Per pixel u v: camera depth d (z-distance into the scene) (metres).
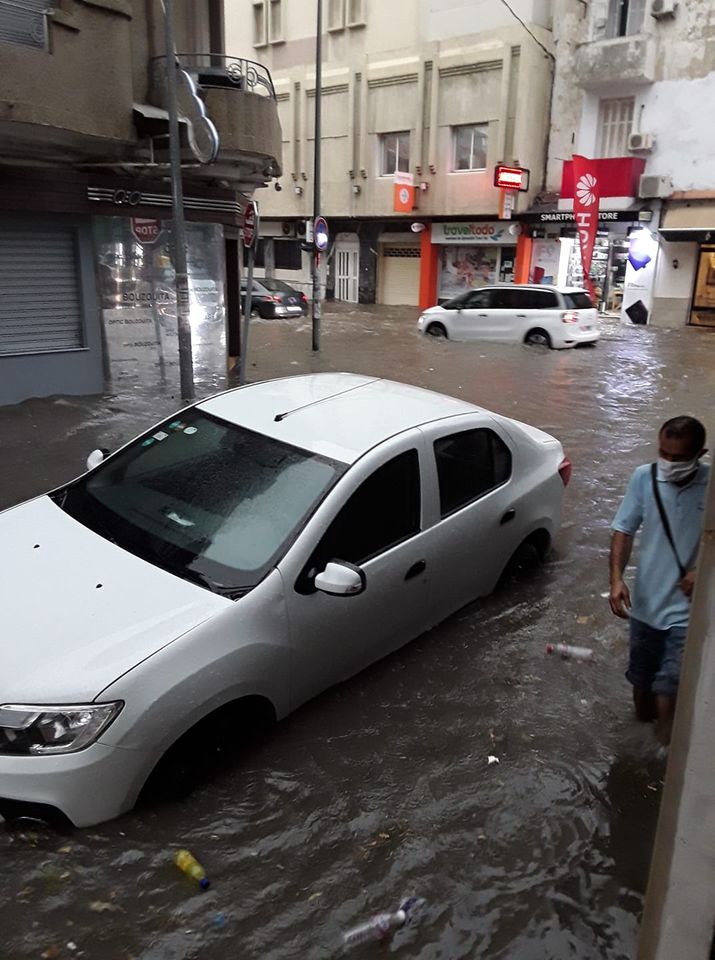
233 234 13.77
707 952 1.89
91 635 3.20
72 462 8.42
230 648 3.31
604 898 3.02
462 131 28.08
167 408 10.90
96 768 2.96
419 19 28.11
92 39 8.95
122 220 11.51
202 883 2.93
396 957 2.73
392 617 4.29
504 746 3.86
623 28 24.47
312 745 3.75
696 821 1.86
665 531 3.59
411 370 15.12
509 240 27.72
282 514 3.87
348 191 31.30
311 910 2.88
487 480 5.01
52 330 11.09
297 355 16.75
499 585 5.41
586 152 25.98
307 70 31.30
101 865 2.98
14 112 8.24
